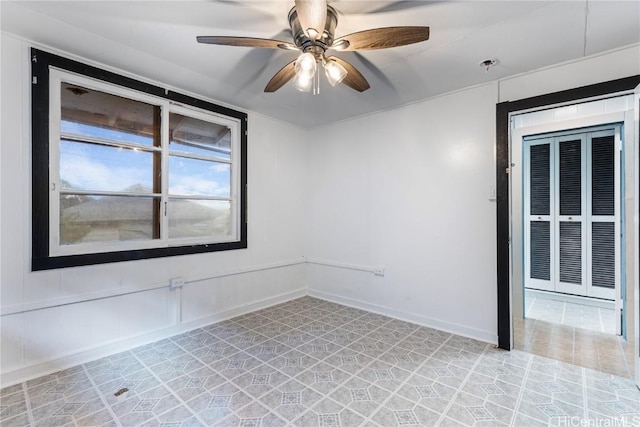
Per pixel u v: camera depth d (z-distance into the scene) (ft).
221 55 7.68
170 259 9.53
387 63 7.95
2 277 6.75
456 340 9.20
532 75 8.39
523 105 8.48
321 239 13.61
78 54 7.63
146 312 8.98
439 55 7.55
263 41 5.75
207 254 10.46
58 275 7.45
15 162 6.91
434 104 10.22
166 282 9.38
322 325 10.39
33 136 7.11
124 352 8.37
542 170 13.61
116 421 5.64
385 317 11.21
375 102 10.76
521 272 11.13
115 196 8.54
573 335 9.65
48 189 7.32
